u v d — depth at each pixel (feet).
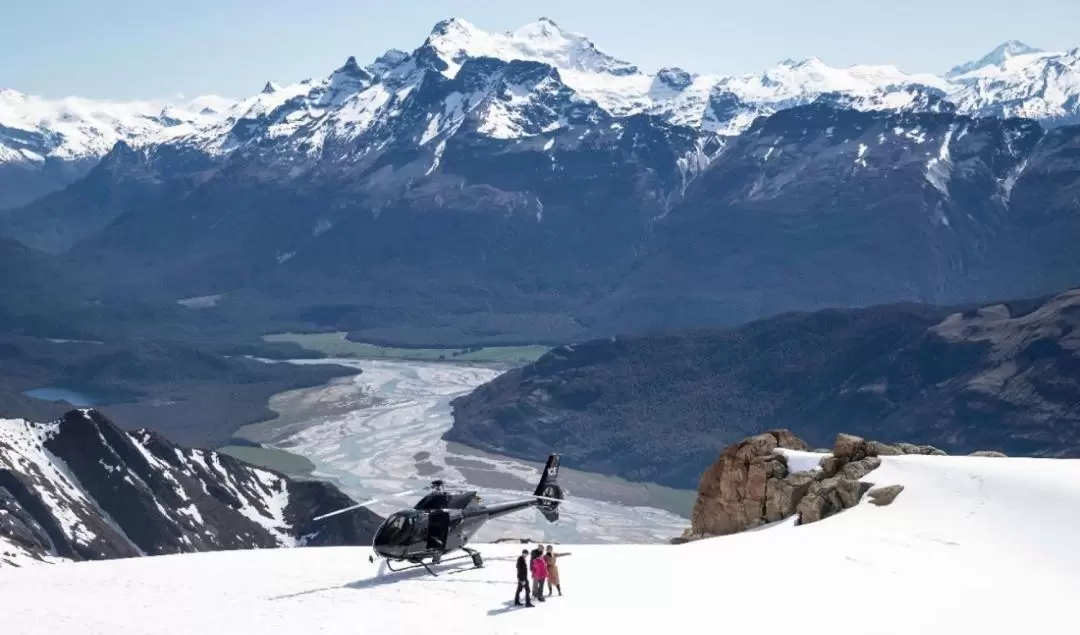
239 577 203.62
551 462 229.45
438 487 208.23
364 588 190.80
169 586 195.83
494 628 162.09
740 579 187.21
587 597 179.93
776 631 157.17
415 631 161.68
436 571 205.05
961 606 164.14
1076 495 201.46
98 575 208.03
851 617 161.89
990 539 193.47
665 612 168.86
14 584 200.13
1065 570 176.86
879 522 212.23
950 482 220.64
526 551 177.68
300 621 168.45
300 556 230.07
